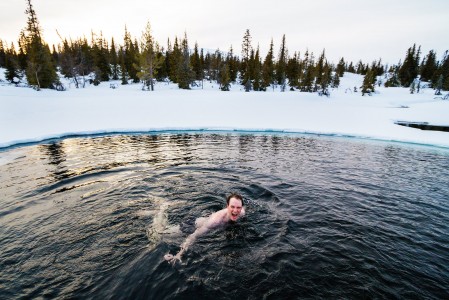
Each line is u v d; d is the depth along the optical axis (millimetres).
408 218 5785
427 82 76438
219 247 4332
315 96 38312
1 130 16375
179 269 3766
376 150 14883
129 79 64438
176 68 61688
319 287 3512
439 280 3746
